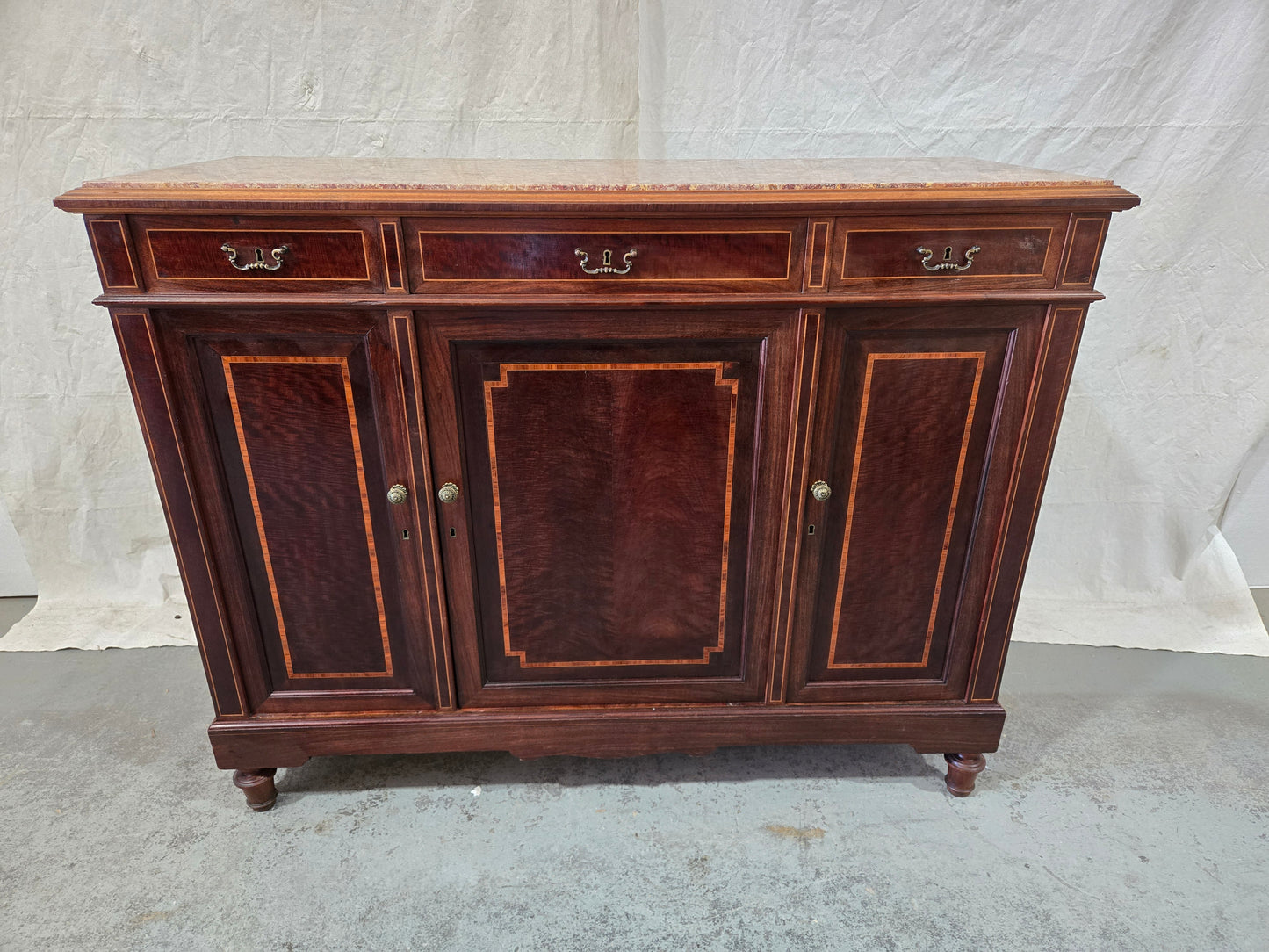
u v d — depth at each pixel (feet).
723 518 4.27
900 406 4.02
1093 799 4.91
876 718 4.74
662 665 4.65
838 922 4.13
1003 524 4.26
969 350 3.92
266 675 4.55
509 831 4.70
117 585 6.82
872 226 3.63
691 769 5.19
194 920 4.11
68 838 4.58
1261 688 5.88
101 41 5.32
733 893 4.30
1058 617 6.66
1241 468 6.57
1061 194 3.58
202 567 4.21
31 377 6.11
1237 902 4.21
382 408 3.93
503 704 4.70
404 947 4.00
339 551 4.25
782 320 3.83
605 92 5.61
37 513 6.52
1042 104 5.59
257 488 4.09
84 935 4.01
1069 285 3.77
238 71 5.45
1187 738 5.41
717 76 5.60
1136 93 5.50
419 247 3.60
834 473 4.15
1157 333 6.09
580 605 4.46
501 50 5.48
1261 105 5.41
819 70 5.57
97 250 3.54
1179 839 4.61
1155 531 6.68
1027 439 4.07
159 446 3.93
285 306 3.67
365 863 4.47
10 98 5.40
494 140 5.71
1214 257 5.85
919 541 4.34
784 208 3.53
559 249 3.63
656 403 4.01
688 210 3.51
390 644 4.51
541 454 4.09
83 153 5.59
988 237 3.67
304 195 3.47
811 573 4.37
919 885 4.34
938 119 5.68
